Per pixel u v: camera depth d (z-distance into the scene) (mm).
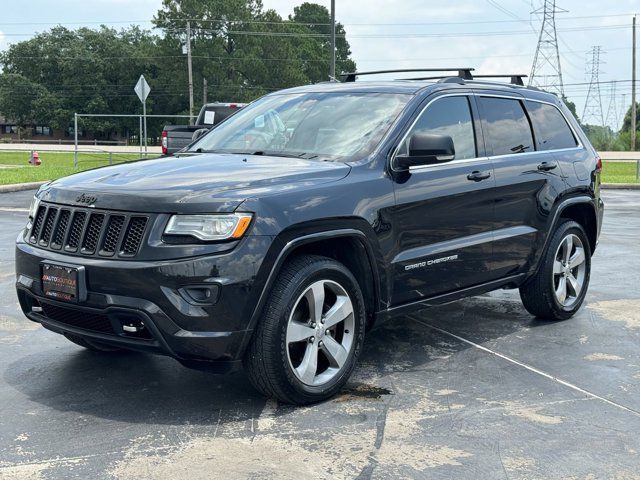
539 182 5977
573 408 4359
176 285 3850
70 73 105062
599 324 6344
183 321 3859
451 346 5641
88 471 3480
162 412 4227
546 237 6086
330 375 4422
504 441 3865
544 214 6035
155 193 4012
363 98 5285
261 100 5918
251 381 4215
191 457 3635
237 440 3840
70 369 4980
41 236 4391
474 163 5406
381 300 4746
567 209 6512
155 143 106438
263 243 3975
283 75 89000
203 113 15805
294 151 4992
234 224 3918
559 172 6219
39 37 109000
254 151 5121
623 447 3811
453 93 5453
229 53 91000
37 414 4188
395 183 4762
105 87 104375
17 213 13594
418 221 4895
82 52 105125
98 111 103250
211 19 88250
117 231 4027
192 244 3881
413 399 4473
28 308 4574
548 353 5477
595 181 6684
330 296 4488
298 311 4305
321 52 105188
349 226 4422
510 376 4934
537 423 4117
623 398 4539
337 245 4637
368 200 4543
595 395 4586
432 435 3930
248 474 3457
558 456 3691
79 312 4176
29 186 19219
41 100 103438
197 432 3943
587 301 7203
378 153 4758
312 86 5812
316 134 5074
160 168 4555
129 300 3916
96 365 5066
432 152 4637
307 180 4348
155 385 4672
